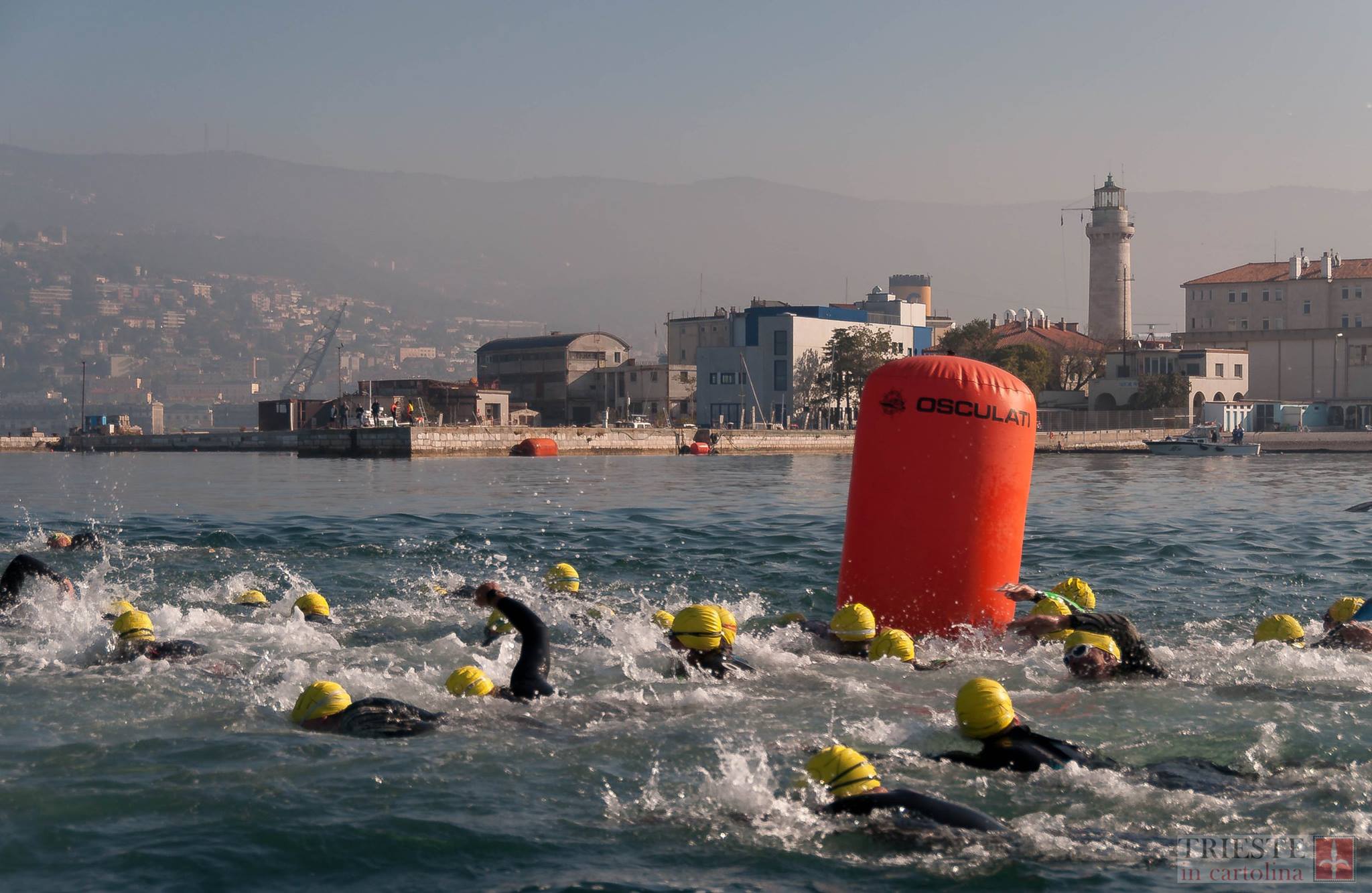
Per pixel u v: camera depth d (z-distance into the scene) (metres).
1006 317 136.50
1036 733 7.56
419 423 81.44
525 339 137.88
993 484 11.23
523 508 27.66
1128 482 43.00
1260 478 46.19
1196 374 105.94
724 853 5.98
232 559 17.61
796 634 11.24
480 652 10.94
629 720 8.38
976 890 5.59
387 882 5.60
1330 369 111.56
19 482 42.25
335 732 8.06
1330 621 11.65
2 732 8.00
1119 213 141.12
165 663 10.03
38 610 11.96
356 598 14.26
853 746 7.80
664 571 16.52
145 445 92.19
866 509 11.57
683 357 136.00
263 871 5.71
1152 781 7.08
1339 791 6.95
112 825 6.28
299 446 81.00
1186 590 14.96
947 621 11.29
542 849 6.00
